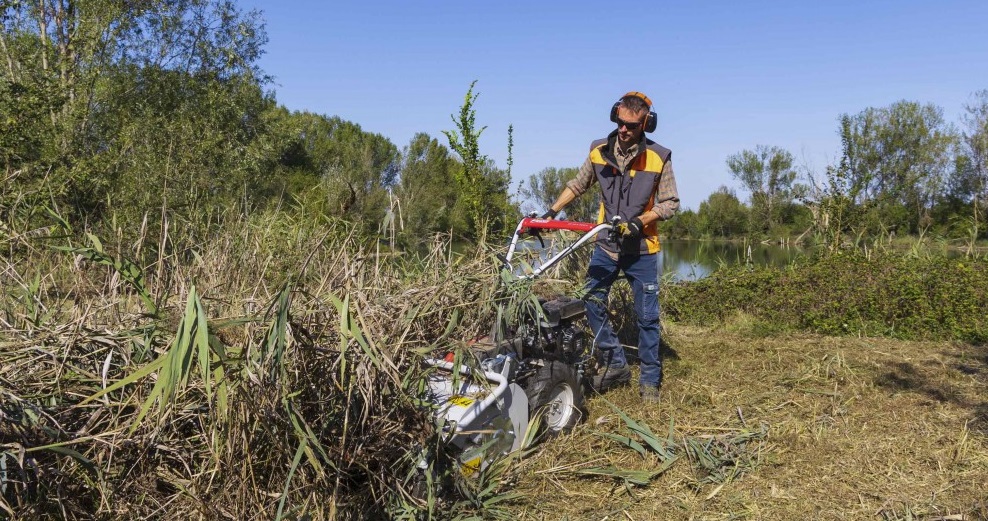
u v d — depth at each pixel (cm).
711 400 470
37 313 335
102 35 1308
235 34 1506
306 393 272
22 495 236
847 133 1112
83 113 1100
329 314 294
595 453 375
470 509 310
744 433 399
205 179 1088
